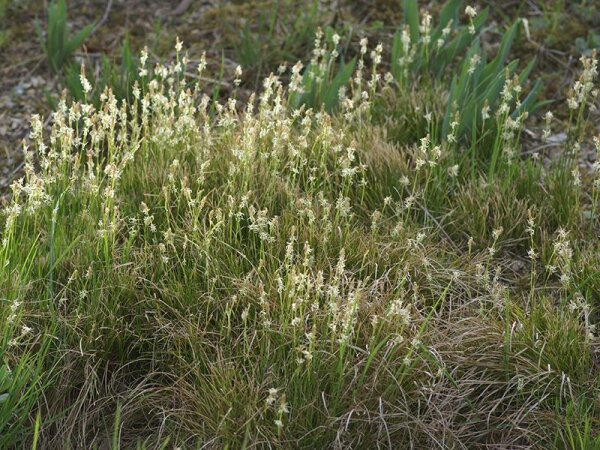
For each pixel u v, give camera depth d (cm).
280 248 80
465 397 72
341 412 70
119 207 83
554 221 86
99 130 83
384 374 71
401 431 71
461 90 92
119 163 89
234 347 74
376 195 87
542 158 95
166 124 88
